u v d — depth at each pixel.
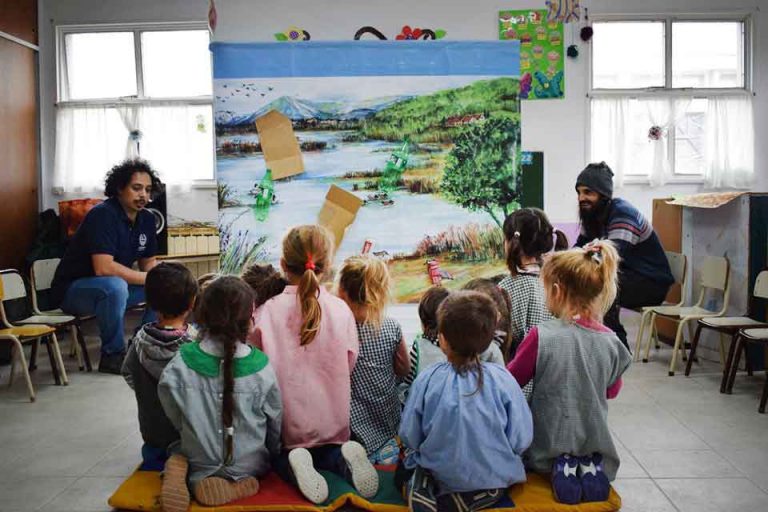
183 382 1.91
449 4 5.04
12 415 3.03
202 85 5.24
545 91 5.09
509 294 2.39
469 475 1.77
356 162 3.34
